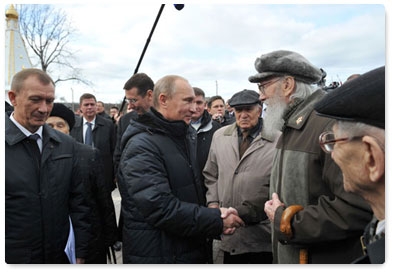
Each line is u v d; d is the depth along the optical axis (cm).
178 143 182
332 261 137
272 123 167
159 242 172
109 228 224
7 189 170
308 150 144
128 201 181
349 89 91
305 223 134
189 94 181
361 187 90
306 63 162
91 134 431
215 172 265
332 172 130
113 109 925
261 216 223
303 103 155
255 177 228
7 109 237
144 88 295
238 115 249
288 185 150
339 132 93
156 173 166
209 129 326
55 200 183
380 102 84
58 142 191
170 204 163
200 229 167
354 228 124
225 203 241
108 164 429
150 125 178
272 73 165
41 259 177
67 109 265
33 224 174
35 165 179
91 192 208
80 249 196
